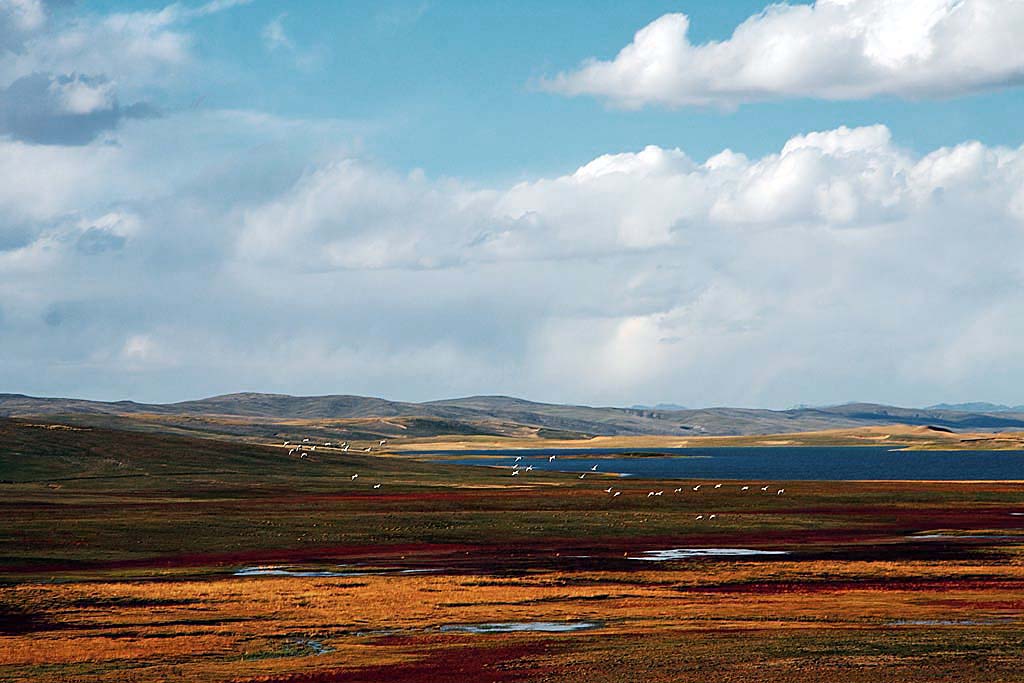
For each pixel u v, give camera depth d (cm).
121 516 10862
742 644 4575
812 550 8956
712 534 10219
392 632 5297
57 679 4281
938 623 5166
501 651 4659
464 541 9675
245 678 4247
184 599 6341
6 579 7338
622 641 4784
